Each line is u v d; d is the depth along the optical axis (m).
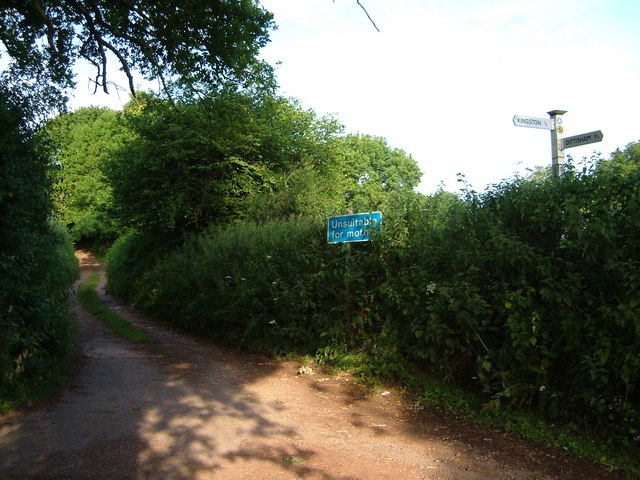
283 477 4.26
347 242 8.05
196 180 17.97
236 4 9.98
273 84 13.72
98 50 10.31
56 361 7.82
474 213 6.08
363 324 7.79
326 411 6.24
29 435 5.24
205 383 7.86
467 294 5.66
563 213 5.12
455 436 5.20
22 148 7.19
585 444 4.65
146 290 18.98
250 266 10.59
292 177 18.77
